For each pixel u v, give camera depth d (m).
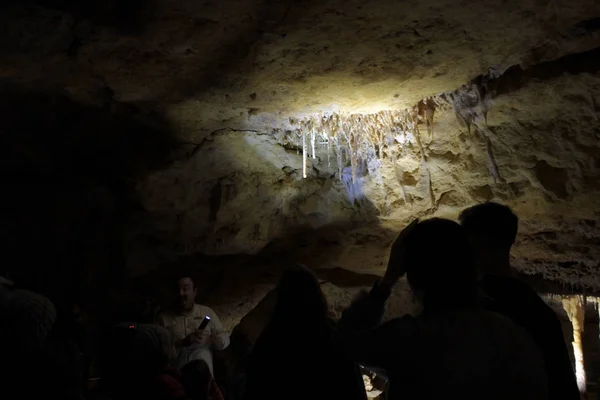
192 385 2.62
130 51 3.35
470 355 1.56
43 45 3.21
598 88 3.67
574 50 3.47
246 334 7.30
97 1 2.90
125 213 5.60
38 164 5.41
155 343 2.16
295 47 3.38
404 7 2.96
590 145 4.08
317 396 2.17
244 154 5.35
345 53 3.49
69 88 4.00
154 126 4.85
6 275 5.52
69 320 3.43
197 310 4.85
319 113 4.71
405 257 1.77
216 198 5.66
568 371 1.85
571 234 5.26
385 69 3.77
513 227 2.12
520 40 3.39
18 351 1.65
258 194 5.70
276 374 2.21
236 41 3.27
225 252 6.19
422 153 4.80
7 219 5.79
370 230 5.86
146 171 5.30
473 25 3.19
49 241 5.82
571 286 6.59
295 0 2.85
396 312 7.06
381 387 6.36
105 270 5.84
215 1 2.82
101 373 2.22
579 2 2.92
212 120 4.78
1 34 3.06
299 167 5.59
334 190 5.68
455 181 4.83
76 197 5.68
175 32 3.12
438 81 4.03
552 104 3.93
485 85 3.99
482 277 2.03
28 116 4.62
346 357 1.76
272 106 4.50
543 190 4.55
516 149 4.37
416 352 1.59
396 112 4.68
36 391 1.58
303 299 2.30
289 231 6.09
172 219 5.66
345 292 7.05
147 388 2.08
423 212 5.20
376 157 5.12
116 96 4.17
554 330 1.89
